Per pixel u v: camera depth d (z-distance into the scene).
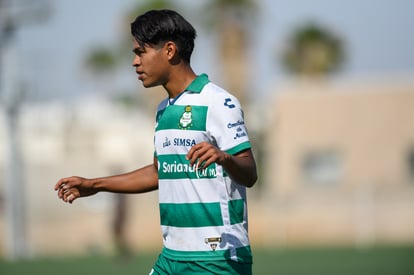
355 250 81.38
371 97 129.00
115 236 71.69
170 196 17.69
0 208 109.56
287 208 107.50
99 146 174.50
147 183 19.47
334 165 130.88
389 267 59.50
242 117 17.31
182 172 17.42
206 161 15.48
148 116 178.38
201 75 17.75
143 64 17.69
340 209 107.12
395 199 106.31
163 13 17.67
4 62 89.38
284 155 133.00
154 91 175.75
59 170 104.19
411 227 105.50
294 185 132.12
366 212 106.69
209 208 17.25
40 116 158.62
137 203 105.62
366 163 129.12
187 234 17.47
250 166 16.50
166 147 17.69
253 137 152.38
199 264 17.33
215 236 17.31
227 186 17.23
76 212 98.25
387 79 128.50
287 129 133.00
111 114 185.88
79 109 179.75
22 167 95.81
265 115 150.50
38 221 99.12
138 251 87.88
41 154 157.25
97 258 75.19
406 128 127.25
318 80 183.00
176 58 17.70
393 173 127.75
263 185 148.75
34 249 97.81
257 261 69.31
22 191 89.69
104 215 96.81
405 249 80.94
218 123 17.14
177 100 17.62
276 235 106.81
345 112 130.25
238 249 17.33
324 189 128.12
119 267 63.75
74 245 97.44
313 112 131.88
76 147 170.50
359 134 129.38
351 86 130.12
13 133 89.31
